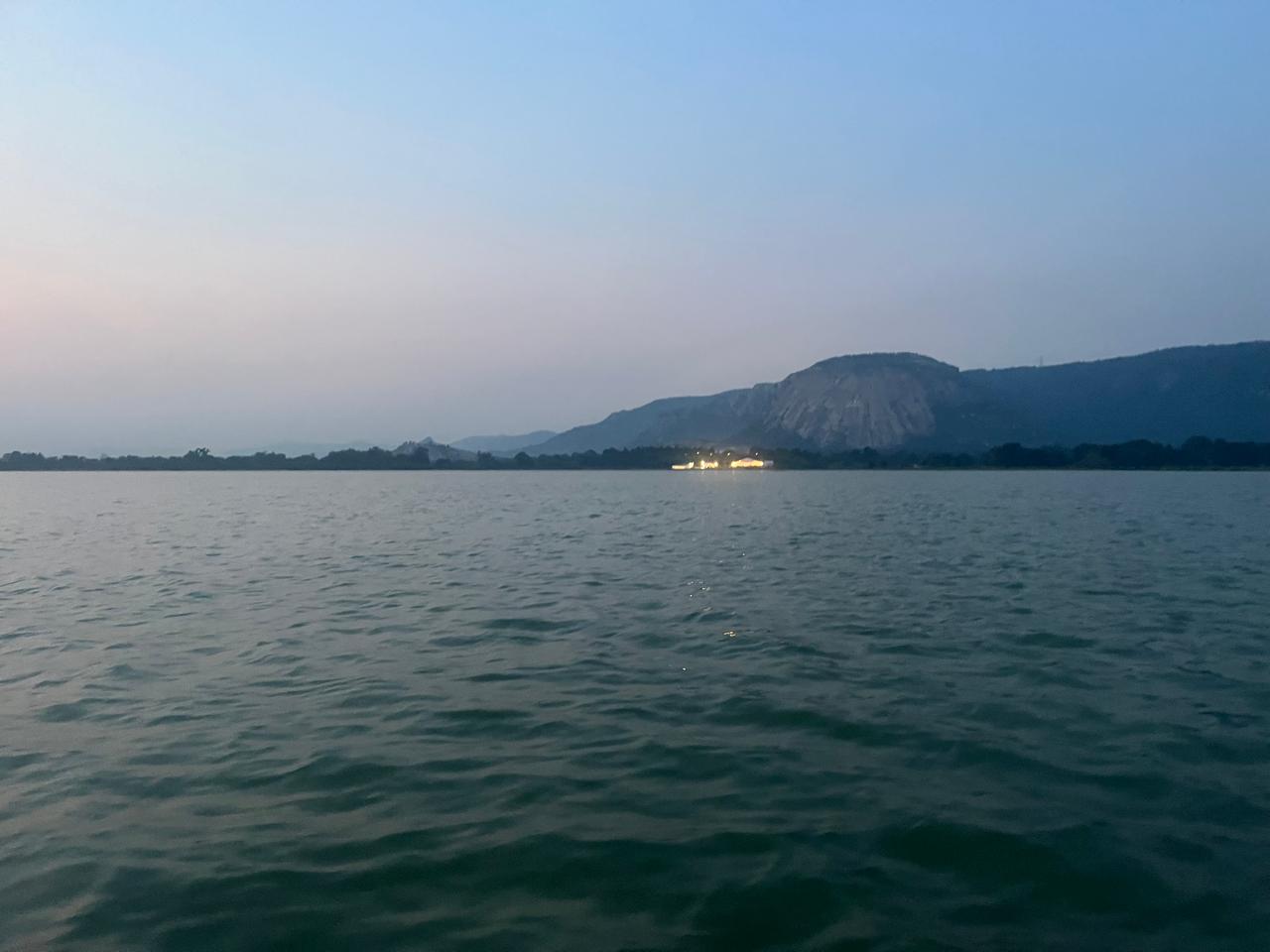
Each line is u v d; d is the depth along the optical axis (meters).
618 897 8.01
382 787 10.53
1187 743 12.02
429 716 13.40
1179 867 8.50
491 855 8.79
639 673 16.02
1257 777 10.73
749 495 108.44
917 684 15.19
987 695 14.47
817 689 14.87
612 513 70.38
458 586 27.23
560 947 7.23
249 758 11.55
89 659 17.22
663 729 12.73
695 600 24.27
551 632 19.84
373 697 14.45
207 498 102.50
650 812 9.81
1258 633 19.55
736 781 10.71
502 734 12.55
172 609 23.19
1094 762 11.33
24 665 16.72
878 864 8.61
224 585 27.78
